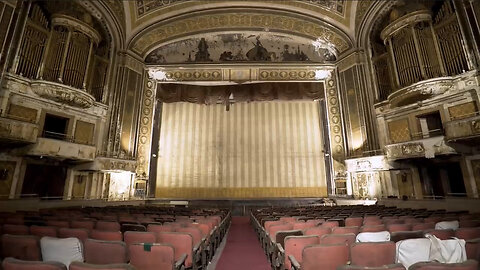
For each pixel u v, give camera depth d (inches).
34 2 407.5
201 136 708.7
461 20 385.7
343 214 263.0
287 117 716.7
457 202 343.9
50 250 103.2
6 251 106.7
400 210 309.9
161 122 661.3
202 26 633.0
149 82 620.7
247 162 691.4
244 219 472.7
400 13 478.6
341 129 581.6
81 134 466.9
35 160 408.5
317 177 676.1
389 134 493.7
